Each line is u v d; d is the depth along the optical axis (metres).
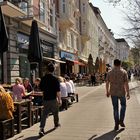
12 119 9.23
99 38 83.12
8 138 9.10
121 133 9.45
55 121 10.38
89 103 18.44
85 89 33.03
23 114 10.95
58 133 9.62
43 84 9.80
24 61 25.17
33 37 16.88
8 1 21.22
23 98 13.69
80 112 14.35
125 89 10.11
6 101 9.05
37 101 13.77
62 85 15.36
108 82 10.16
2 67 21.59
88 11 58.72
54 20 35.66
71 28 45.66
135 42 28.00
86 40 56.69
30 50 16.73
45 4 31.78
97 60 52.16
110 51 112.62
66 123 11.34
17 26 23.73
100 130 9.95
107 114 13.44
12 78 22.39
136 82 47.72
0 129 8.78
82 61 54.22
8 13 21.73
